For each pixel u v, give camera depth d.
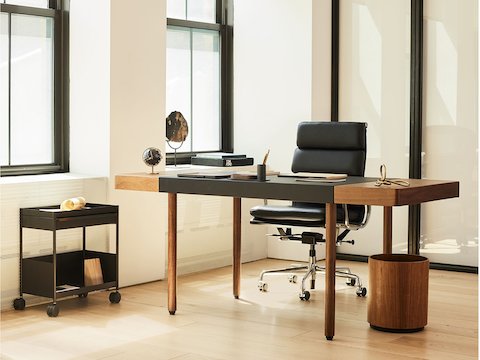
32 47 5.59
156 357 4.01
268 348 4.18
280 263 6.77
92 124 5.60
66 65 5.71
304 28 6.68
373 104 6.73
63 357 4.01
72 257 5.33
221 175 4.81
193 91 6.88
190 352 4.10
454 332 4.52
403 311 4.48
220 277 6.14
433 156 6.46
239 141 7.09
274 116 6.88
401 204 4.11
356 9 6.77
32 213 4.94
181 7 6.75
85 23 5.59
